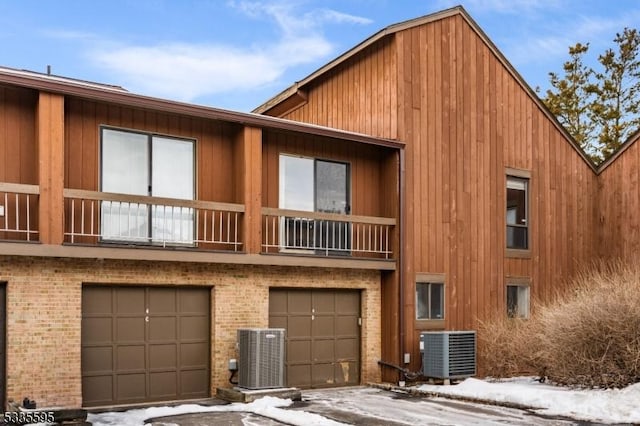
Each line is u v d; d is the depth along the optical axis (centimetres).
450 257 1555
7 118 1065
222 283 1255
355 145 1503
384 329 1472
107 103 1165
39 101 1040
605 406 1091
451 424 1012
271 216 1359
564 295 1667
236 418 1041
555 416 1077
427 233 1515
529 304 1717
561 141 1852
